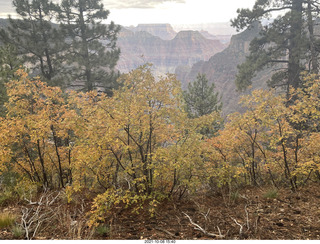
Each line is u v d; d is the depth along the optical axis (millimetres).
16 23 20656
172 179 5734
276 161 6895
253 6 19203
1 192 6324
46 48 20922
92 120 5043
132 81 5742
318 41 18016
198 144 5555
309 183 6625
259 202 5410
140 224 4488
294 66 18422
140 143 5516
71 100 6055
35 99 6457
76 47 21844
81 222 4434
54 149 7020
